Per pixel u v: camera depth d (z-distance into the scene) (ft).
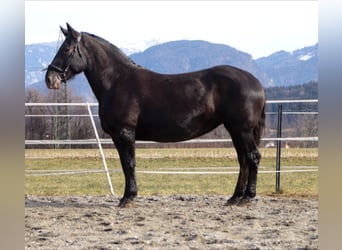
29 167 66.08
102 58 32.37
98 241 23.25
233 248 21.76
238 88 31.42
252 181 32.42
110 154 81.15
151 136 32.12
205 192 43.45
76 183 52.39
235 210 31.53
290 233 24.88
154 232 25.18
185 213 30.40
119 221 27.99
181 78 32.01
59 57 32.35
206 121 31.86
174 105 31.35
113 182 53.47
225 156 80.89
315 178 56.39
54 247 22.03
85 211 31.27
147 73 32.40
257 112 31.91
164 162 74.33
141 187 49.11
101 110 32.14
